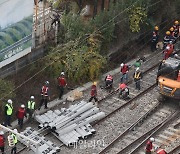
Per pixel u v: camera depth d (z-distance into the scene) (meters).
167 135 66.25
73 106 69.00
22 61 72.19
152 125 68.38
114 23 81.44
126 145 63.81
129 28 85.00
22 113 64.50
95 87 70.81
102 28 80.06
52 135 65.19
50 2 80.69
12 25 67.56
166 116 70.56
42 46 75.06
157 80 72.69
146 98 75.00
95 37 79.75
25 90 70.94
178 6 93.94
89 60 77.25
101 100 73.31
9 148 62.38
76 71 76.06
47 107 70.56
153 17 91.75
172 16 94.00
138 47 88.44
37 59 74.38
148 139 64.50
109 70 81.88
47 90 68.75
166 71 72.00
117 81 79.50
